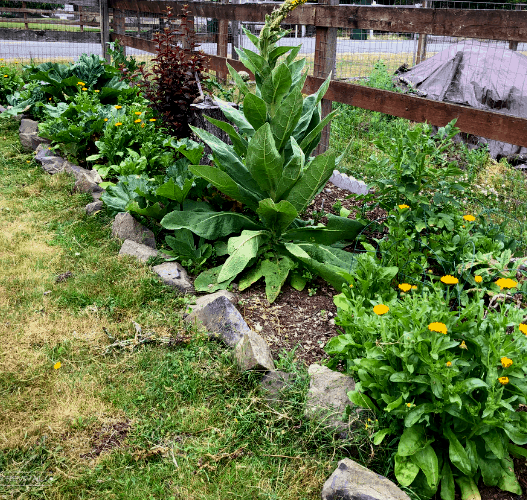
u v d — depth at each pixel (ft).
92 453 8.27
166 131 21.02
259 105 12.37
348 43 25.03
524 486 7.87
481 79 24.49
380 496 7.13
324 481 7.82
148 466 8.06
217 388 9.62
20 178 18.67
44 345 10.48
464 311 8.41
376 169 14.20
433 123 15.55
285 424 8.71
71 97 24.41
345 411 8.45
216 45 31.22
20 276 12.76
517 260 11.44
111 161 18.83
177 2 27.09
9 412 8.86
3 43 42.47
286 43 26.09
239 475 7.98
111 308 11.69
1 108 27.32
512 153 22.52
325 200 17.75
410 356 7.84
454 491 7.66
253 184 13.56
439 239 12.50
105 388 9.49
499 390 7.49
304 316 11.75
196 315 11.19
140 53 42.52
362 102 17.63
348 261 12.84
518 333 8.04
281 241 13.39
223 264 13.09
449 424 7.89
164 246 14.23
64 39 37.86
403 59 32.14
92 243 14.46
